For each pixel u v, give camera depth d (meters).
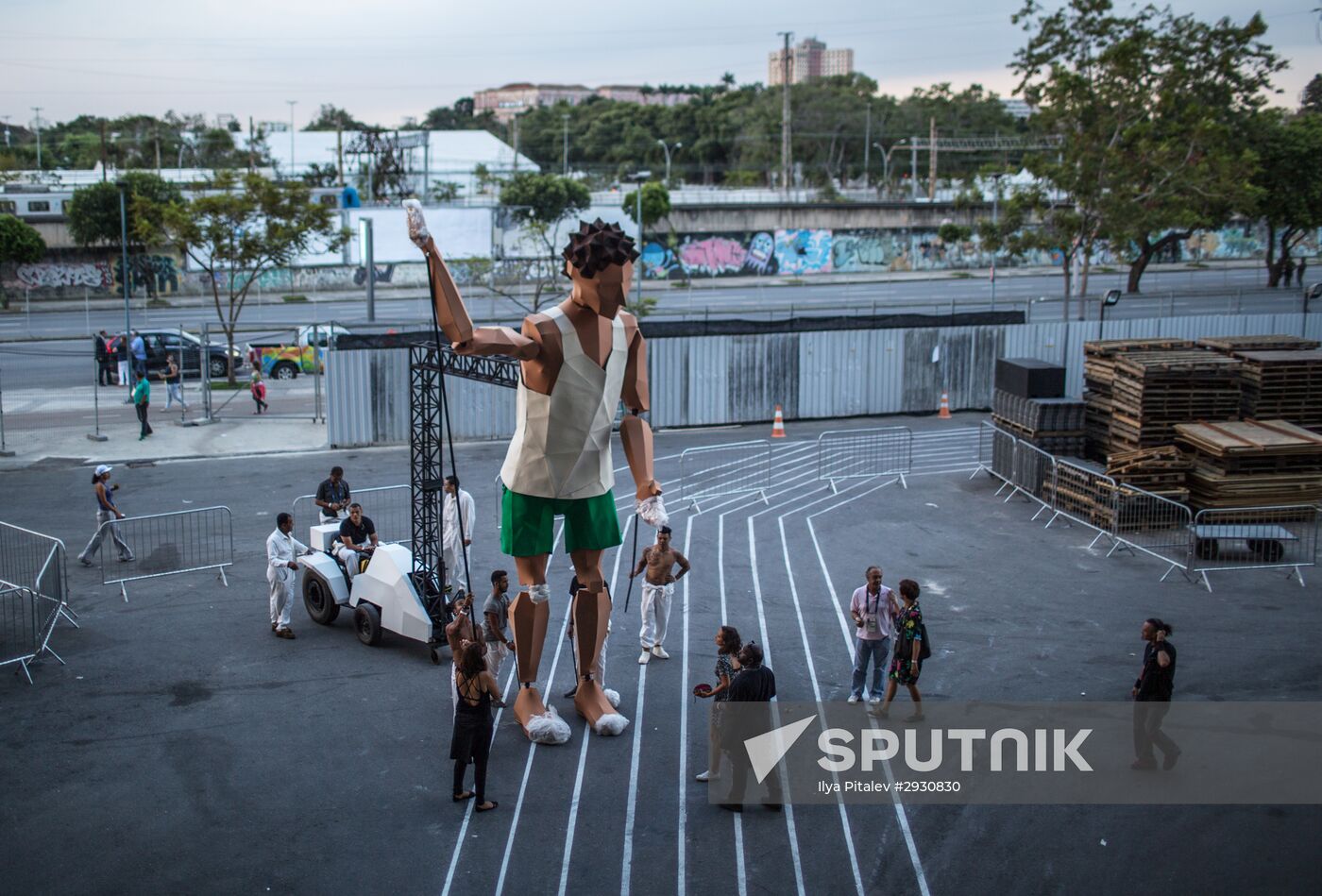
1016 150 108.94
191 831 9.98
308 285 60.09
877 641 12.44
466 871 9.35
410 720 12.34
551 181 65.12
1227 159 40.25
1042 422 21.88
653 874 9.31
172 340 35.34
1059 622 15.34
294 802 10.52
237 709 12.58
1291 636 14.76
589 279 11.28
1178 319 33.00
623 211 67.38
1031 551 18.77
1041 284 63.09
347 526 15.63
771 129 123.00
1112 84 38.56
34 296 55.62
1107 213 37.91
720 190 90.06
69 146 103.69
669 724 12.30
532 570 12.19
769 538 19.58
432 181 79.31
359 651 14.41
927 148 97.00
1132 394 20.41
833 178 119.81
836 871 9.36
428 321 30.91
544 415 11.58
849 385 30.69
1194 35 44.84
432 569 14.54
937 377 31.44
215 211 36.16
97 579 17.11
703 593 16.66
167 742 11.73
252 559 18.19
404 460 25.14
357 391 26.36
